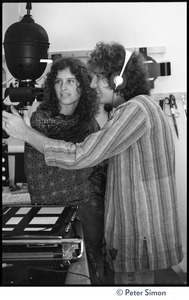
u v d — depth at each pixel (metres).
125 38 1.96
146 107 1.09
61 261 1.01
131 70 1.16
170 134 1.16
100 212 1.39
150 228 1.13
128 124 1.07
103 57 1.16
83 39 1.98
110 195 1.17
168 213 1.15
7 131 1.15
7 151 1.96
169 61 1.96
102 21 1.96
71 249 1.00
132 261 1.14
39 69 1.25
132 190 1.12
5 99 1.25
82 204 1.41
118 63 1.15
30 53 1.20
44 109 1.60
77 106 1.62
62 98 1.60
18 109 1.28
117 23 1.96
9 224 1.12
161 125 1.12
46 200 1.46
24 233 1.03
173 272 1.17
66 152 1.11
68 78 1.59
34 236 1.00
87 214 1.37
